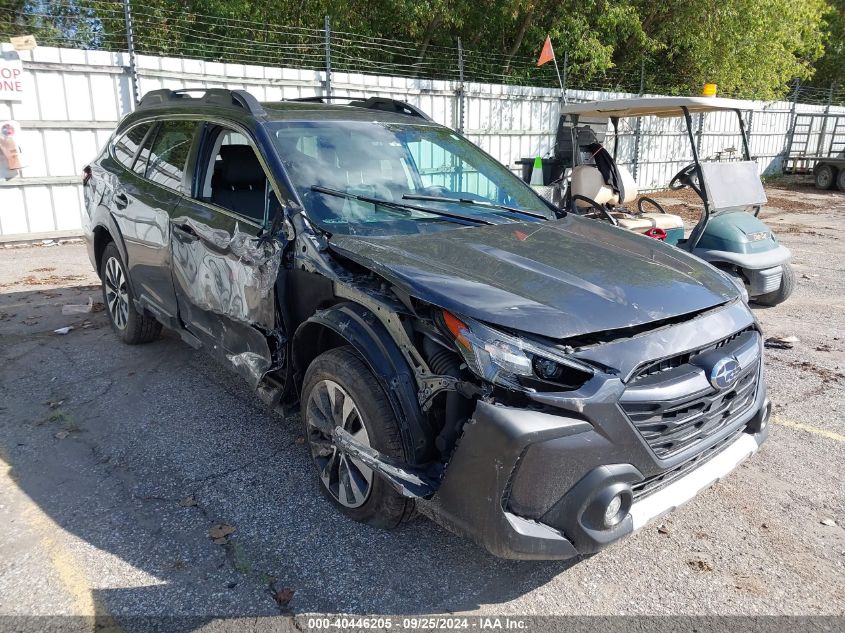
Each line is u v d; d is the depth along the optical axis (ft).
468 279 9.36
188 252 13.25
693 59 72.08
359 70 50.47
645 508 8.89
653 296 9.64
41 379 15.84
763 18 67.97
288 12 54.49
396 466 9.03
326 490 10.81
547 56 34.53
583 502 8.19
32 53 30.25
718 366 9.22
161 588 9.04
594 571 9.71
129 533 10.20
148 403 14.64
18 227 31.73
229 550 9.85
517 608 8.89
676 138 65.72
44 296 22.84
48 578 9.18
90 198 17.89
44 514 10.64
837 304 24.88
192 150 13.91
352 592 9.07
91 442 12.95
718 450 10.11
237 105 13.58
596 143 26.53
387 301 9.45
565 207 25.23
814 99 89.97
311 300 10.75
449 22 57.31
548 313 8.64
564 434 8.04
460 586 9.27
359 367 9.62
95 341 18.38
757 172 23.44
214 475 11.85
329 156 12.54
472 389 8.37
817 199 61.05
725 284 10.98
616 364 8.42
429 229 11.82
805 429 14.38
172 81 34.47
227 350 12.72
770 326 21.90
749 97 75.56
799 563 10.00
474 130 48.93
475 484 8.25
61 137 31.99
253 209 12.30
